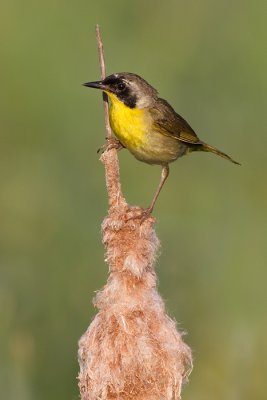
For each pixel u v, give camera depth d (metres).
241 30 17.84
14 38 17.30
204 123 17.22
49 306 13.21
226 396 12.52
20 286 13.38
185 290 14.06
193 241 15.08
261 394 12.55
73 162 16.36
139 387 7.93
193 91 17.41
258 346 12.96
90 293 13.63
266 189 16.59
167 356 7.99
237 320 13.46
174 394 8.00
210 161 17.00
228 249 14.77
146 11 18.16
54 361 12.36
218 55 17.69
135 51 17.78
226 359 12.84
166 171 11.45
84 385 8.03
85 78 17.45
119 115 10.74
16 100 16.97
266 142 17.05
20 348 11.73
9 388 11.12
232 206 16.19
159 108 10.95
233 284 14.16
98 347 8.01
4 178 16.09
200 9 18.14
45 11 17.73
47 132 16.94
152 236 8.50
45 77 17.25
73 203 15.38
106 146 9.99
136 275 8.18
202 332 13.45
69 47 17.69
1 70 17.11
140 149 10.99
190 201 16.28
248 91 17.33
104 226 8.44
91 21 17.94
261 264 14.47
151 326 8.09
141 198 16.30
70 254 14.43
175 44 17.92
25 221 15.12
